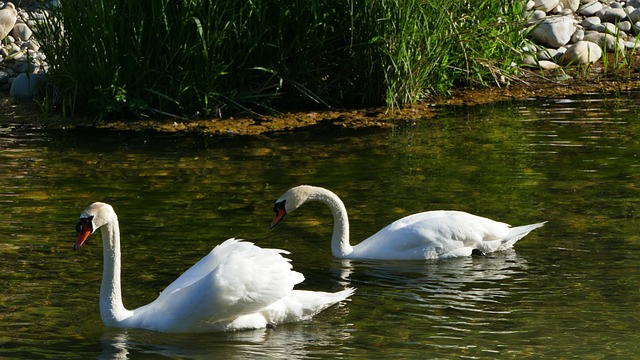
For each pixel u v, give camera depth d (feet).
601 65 73.41
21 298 34.17
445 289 35.37
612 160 50.80
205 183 48.47
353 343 30.71
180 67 61.57
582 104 63.57
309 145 55.62
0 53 73.05
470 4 66.80
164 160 52.80
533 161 51.03
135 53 61.52
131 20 60.95
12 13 76.33
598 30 77.92
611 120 59.11
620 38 77.41
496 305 33.58
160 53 61.82
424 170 50.08
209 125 60.44
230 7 61.72
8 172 50.14
